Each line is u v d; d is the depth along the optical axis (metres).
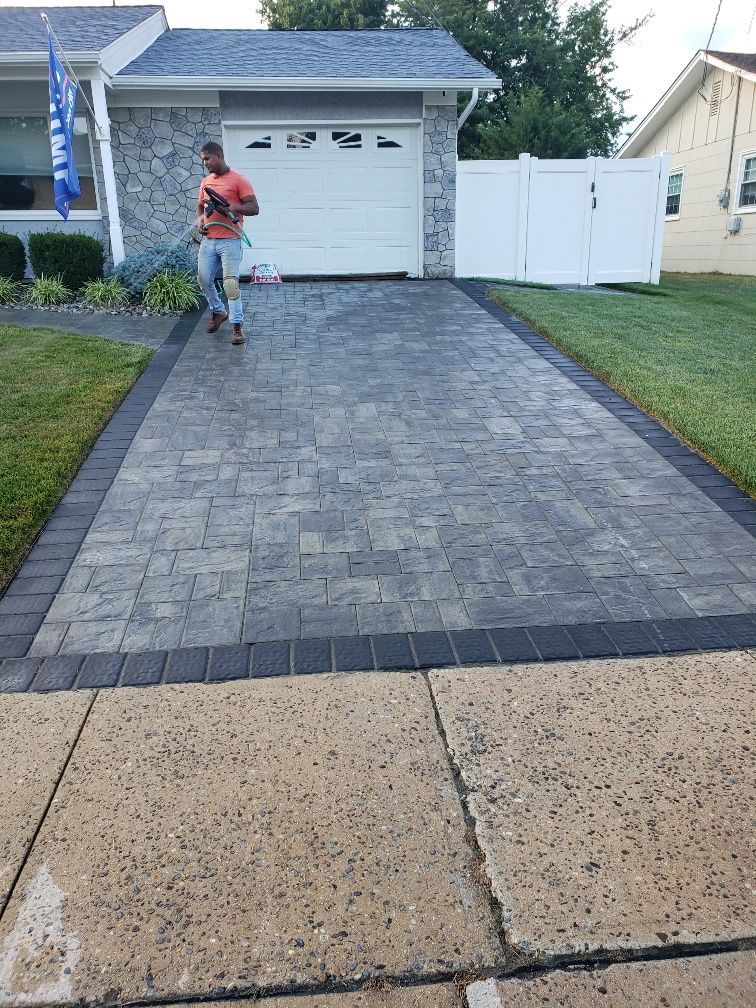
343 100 11.21
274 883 2.19
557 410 5.98
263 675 3.07
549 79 23.47
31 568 3.78
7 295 9.51
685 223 18.55
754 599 3.59
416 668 3.12
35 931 2.05
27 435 5.14
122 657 3.16
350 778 2.56
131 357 6.91
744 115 15.81
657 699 2.95
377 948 2.02
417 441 5.37
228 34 13.55
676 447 5.29
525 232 11.96
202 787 2.52
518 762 2.63
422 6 23.66
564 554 3.97
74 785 2.52
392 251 12.09
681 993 1.92
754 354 7.50
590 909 2.13
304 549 3.99
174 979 1.94
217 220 7.21
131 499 4.48
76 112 10.90
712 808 2.45
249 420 5.68
